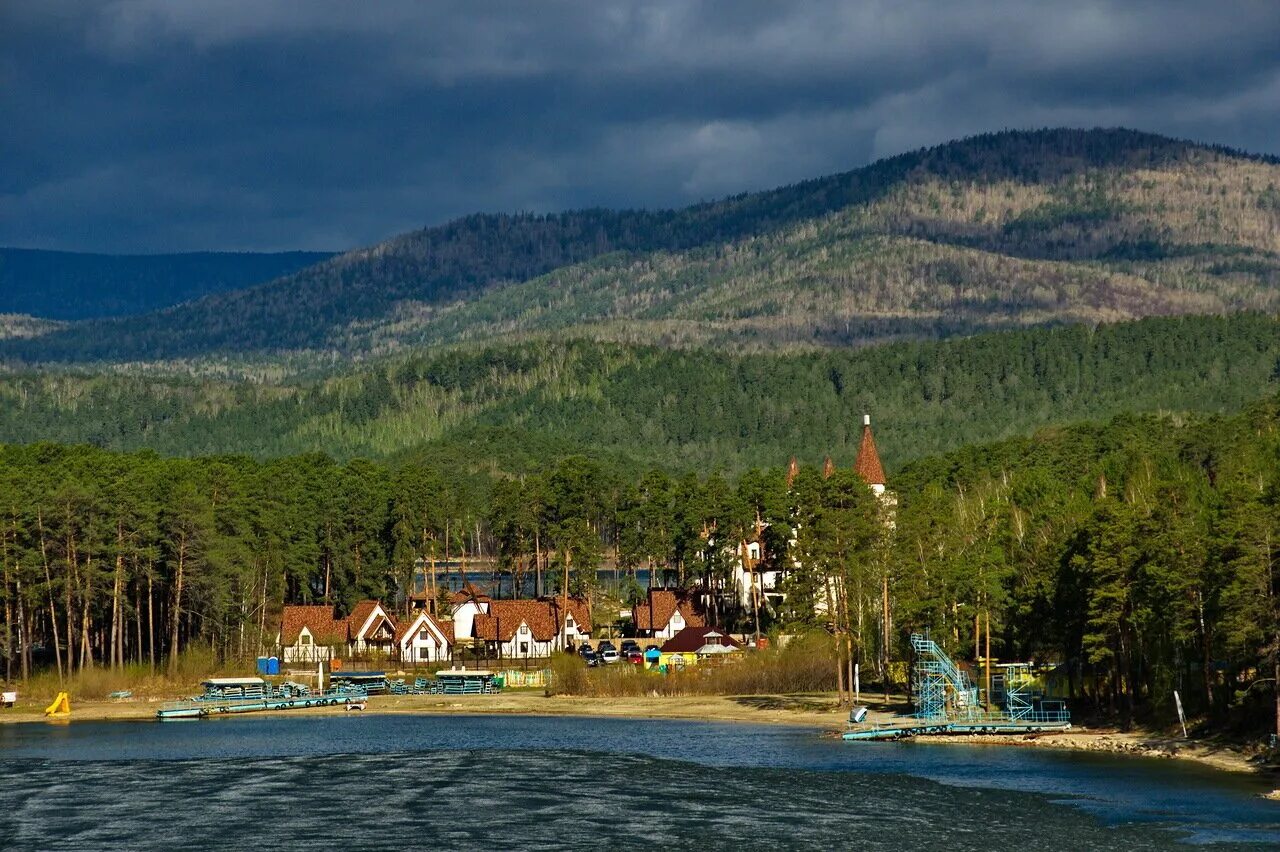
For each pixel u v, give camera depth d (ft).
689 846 593.83
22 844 600.80
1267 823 629.51
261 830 623.77
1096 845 593.01
